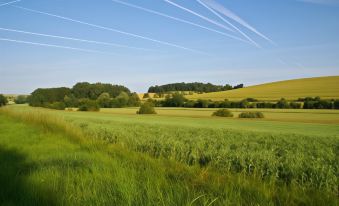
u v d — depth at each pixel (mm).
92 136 17453
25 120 25297
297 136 26359
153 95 160250
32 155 11016
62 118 22469
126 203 5684
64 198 5879
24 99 129750
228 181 7699
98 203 5672
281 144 18969
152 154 12914
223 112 80375
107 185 6773
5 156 10477
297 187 8016
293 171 9570
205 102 113188
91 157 10398
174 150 12555
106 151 12008
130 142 15383
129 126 29188
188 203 5352
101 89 132875
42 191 6246
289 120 67625
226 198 5836
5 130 19031
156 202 5625
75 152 11484
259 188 7090
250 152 12859
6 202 5711
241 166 10562
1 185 6801
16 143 13898
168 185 6793
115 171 8062
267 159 11086
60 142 14383
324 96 105875
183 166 9594
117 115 76562
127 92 139750
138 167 9008
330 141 22016
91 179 7262
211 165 10914
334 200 6871
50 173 7750
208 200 5766
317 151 15469
